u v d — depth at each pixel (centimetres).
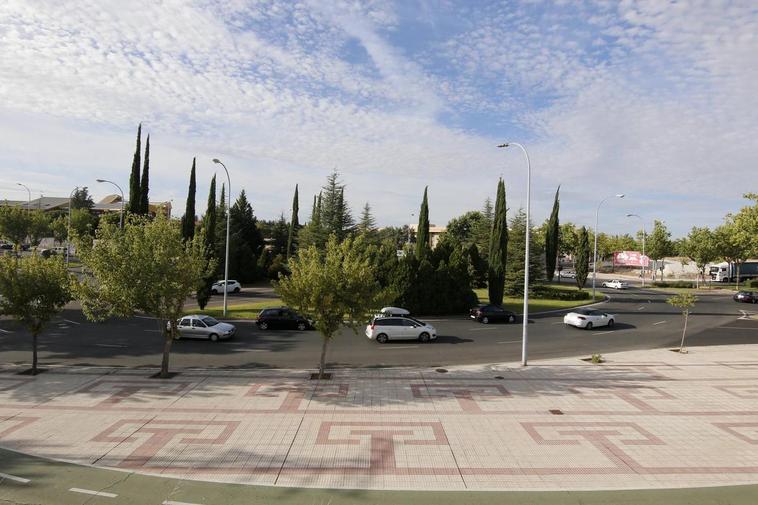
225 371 1906
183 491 934
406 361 2166
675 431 1298
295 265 1845
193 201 4372
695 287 7081
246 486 958
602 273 10712
